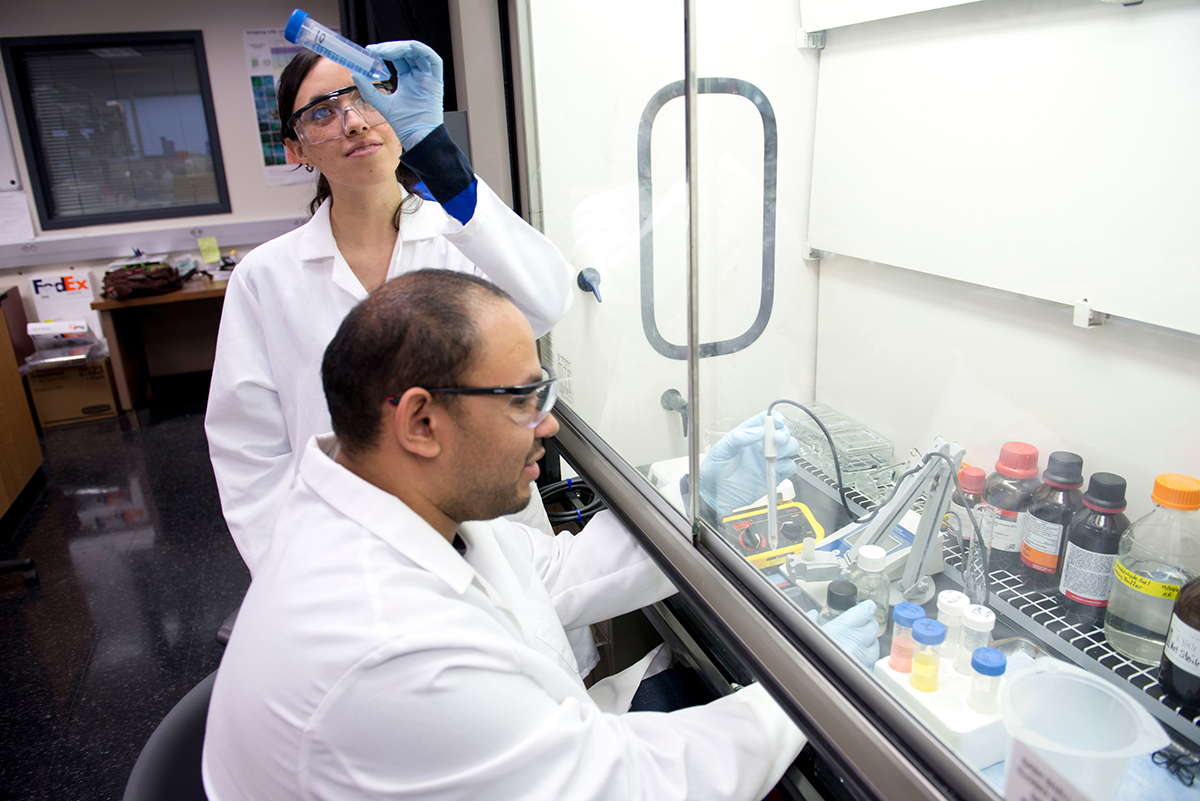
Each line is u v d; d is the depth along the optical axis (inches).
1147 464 35.2
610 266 54.5
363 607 26.4
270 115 178.2
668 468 46.3
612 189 53.1
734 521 40.8
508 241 47.5
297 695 25.6
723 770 32.0
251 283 53.0
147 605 98.3
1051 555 36.9
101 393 163.6
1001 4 37.2
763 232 48.9
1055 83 35.4
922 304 45.8
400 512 28.9
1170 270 31.9
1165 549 32.6
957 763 24.2
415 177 55.7
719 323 46.4
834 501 44.0
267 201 183.9
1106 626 33.9
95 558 109.6
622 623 56.3
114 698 81.9
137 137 175.5
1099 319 35.7
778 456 45.0
